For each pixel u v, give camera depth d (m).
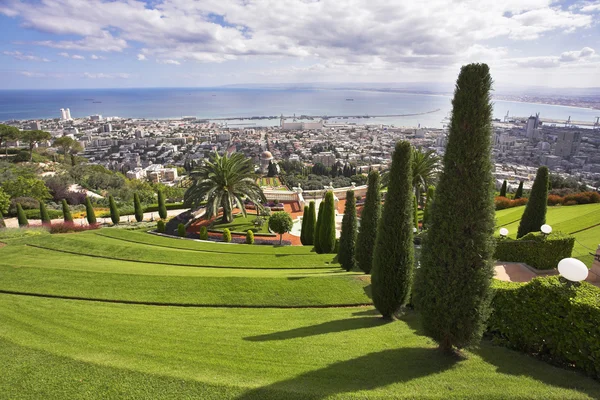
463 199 4.86
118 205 30.66
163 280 9.84
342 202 29.70
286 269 12.61
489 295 5.00
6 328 6.18
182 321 7.18
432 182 21.69
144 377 4.41
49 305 7.88
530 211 12.24
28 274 9.92
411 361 4.95
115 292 9.05
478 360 4.98
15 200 26.20
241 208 22.48
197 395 4.03
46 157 53.53
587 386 4.27
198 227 22.67
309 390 4.03
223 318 7.55
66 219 21.95
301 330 6.68
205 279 9.96
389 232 7.05
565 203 22.45
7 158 47.31
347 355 5.23
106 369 4.60
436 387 4.09
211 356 5.14
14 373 4.57
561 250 9.91
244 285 9.65
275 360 5.02
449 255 4.95
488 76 4.70
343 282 9.89
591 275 8.35
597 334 4.48
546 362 5.04
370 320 7.34
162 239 17.80
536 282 5.31
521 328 5.41
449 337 5.10
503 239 10.62
